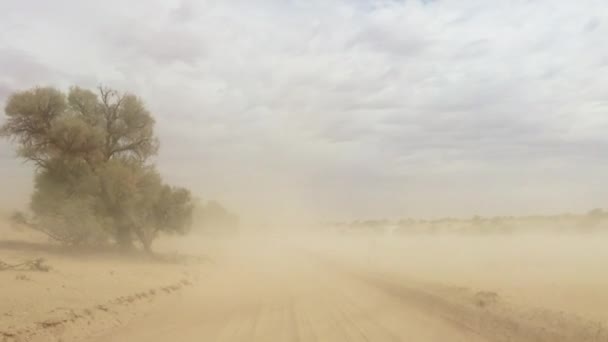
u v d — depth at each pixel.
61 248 28.98
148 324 13.39
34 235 34.94
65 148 29.38
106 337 11.53
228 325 13.01
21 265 18.33
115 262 26.22
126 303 15.27
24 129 29.61
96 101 32.44
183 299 18.86
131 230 32.88
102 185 30.27
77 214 28.25
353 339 10.80
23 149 29.31
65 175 30.22
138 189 31.52
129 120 32.94
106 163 31.39
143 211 32.03
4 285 14.08
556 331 10.72
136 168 32.66
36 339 10.27
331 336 11.15
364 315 14.02
